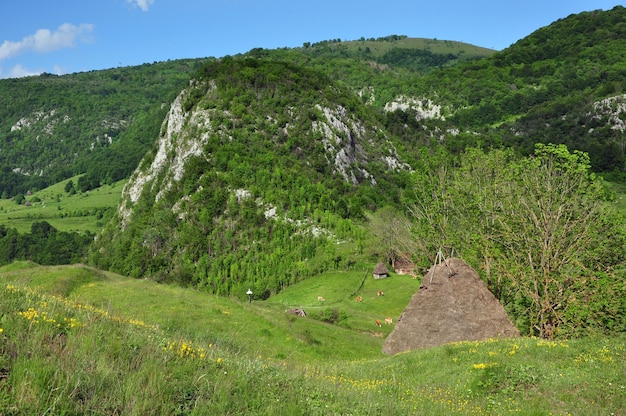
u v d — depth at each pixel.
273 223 150.38
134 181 194.25
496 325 27.58
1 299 10.45
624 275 32.97
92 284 39.22
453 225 48.19
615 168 184.75
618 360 16.94
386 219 125.31
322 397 10.80
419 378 17.81
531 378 15.69
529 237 35.62
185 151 180.25
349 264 123.00
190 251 144.25
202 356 10.59
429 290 28.70
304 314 76.56
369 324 73.50
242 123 187.62
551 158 37.34
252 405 8.77
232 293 130.50
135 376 8.30
